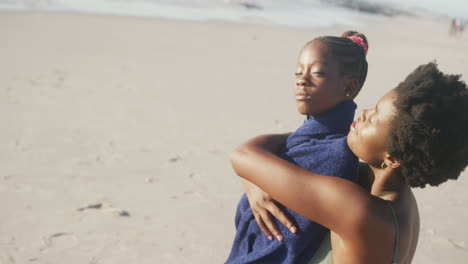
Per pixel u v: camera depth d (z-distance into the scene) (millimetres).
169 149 6617
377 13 67625
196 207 4832
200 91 10758
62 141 6637
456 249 4160
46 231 4164
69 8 28406
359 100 10773
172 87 10945
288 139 1432
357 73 1376
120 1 35500
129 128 7492
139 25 23406
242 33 25266
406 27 49219
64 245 3955
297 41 24438
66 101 8906
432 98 1080
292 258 1323
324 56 1340
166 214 4633
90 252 3867
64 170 5598
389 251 1150
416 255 4023
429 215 4891
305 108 1371
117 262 3736
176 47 17953
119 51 15664
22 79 10414
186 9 36812
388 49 24969
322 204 1168
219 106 9453
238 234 1509
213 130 7723
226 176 5754
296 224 1307
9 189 4957
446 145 1083
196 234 4273
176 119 8234
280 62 16844
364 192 1164
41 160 5859
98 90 10023
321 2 65125
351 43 1380
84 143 6613
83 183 5250
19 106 8273
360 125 1218
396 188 1257
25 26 19000
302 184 1199
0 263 3596
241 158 1344
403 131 1098
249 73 13938
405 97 1098
